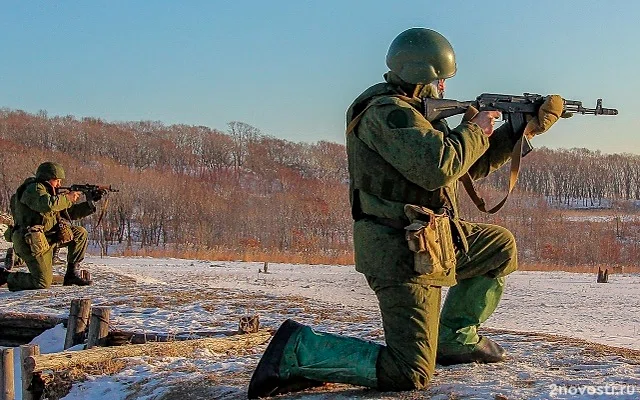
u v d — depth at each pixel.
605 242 62.88
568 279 35.66
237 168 106.44
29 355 8.20
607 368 6.67
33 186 15.27
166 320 12.23
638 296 26.22
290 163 112.19
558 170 113.25
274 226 64.62
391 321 5.68
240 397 6.28
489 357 6.82
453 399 5.52
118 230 63.94
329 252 56.22
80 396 7.33
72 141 102.88
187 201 66.00
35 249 15.41
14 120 103.38
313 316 12.61
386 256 5.59
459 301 6.64
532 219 69.06
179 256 42.47
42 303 13.98
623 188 110.94
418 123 5.43
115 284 16.72
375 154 5.62
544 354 7.53
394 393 5.72
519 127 6.00
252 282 25.84
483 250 6.38
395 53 5.76
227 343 9.16
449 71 5.77
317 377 5.84
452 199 5.79
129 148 106.69
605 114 6.18
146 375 7.55
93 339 9.96
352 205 5.89
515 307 21.77
